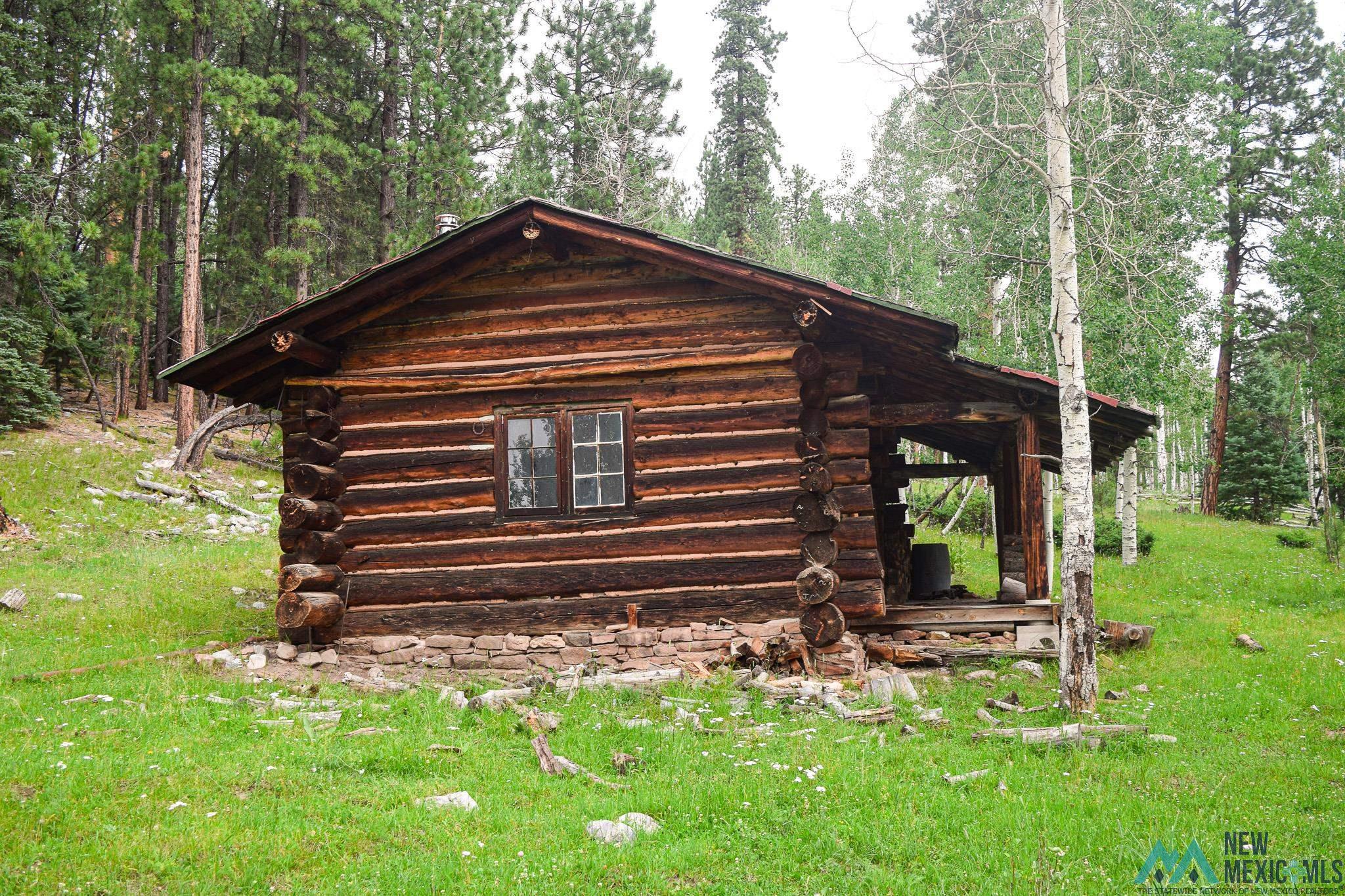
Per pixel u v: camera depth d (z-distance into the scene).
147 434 27.31
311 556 11.26
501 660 10.90
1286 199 30.62
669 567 10.84
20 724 7.63
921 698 9.51
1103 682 10.72
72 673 9.61
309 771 6.75
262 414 26.81
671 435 11.02
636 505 11.00
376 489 11.55
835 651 10.20
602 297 11.45
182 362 11.38
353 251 34.78
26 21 28.53
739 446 10.87
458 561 11.26
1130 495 23.39
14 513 18.84
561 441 11.30
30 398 24.80
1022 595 12.44
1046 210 13.30
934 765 7.30
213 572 16.45
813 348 10.57
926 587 15.88
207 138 35.47
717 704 8.95
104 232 28.75
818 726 8.38
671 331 11.22
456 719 8.53
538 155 31.06
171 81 26.12
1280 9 33.53
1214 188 19.30
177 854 5.27
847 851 5.60
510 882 5.02
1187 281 15.03
